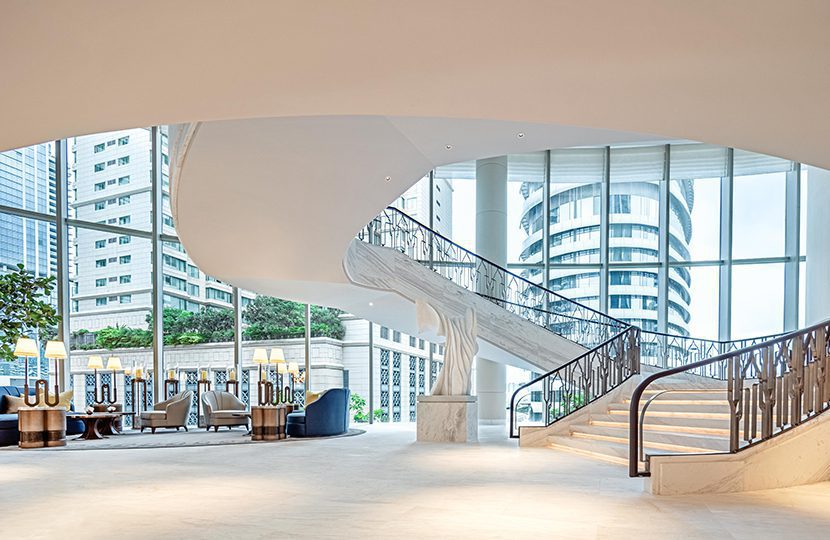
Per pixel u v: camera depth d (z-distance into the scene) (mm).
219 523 4379
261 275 10734
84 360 14461
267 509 4836
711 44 3541
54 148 14164
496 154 8320
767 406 5695
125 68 3594
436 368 17609
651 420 8562
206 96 4020
